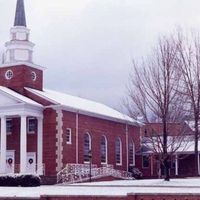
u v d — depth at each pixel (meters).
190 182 36.91
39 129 50.66
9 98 49.06
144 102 41.59
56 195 21.48
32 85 53.97
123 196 20.59
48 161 49.88
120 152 62.94
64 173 48.50
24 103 48.06
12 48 53.88
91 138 55.81
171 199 19.84
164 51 43.62
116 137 62.12
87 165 52.78
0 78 53.81
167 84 43.47
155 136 46.78
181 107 42.06
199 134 49.78
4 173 45.31
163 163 40.22
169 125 40.41
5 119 49.50
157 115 39.88
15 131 52.09
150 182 37.75
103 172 53.22
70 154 51.12
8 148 52.09
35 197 22.84
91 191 25.91
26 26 55.09
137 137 67.06
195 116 43.75
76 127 52.84
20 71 52.84
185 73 43.28
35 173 43.91
